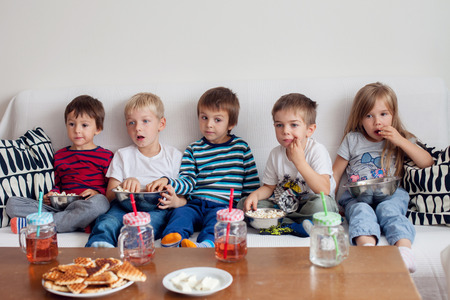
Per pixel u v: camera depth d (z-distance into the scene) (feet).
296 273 3.33
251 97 6.95
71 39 7.77
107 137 7.16
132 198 3.73
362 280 3.18
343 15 7.26
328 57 7.35
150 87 7.20
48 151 7.00
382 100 6.33
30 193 6.38
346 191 6.61
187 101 7.06
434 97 6.71
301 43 7.36
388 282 3.14
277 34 7.38
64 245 5.48
